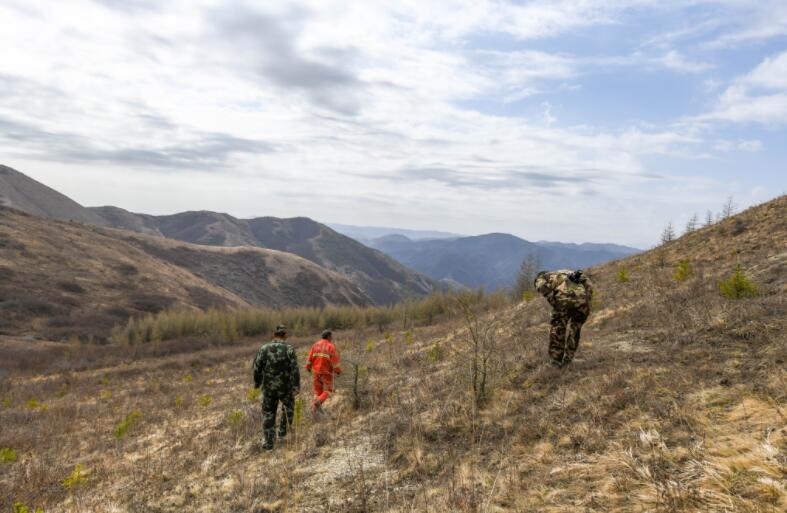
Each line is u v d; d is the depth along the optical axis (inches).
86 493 234.1
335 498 166.4
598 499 119.3
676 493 109.7
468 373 244.4
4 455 333.4
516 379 235.0
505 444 171.9
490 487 142.9
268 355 250.5
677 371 186.7
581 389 195.6
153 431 382.9
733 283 290.4
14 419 505.0
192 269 4542.3
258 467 220.8
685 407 154.9
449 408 219.1
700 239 677.3
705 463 118.8
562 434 164.9
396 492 159.8
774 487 101.7
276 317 1875.0
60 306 1940.2
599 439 151.7
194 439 315.9
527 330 380.2
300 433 255.8
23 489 252.2
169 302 2541.8
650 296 376.8
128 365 1090.7
